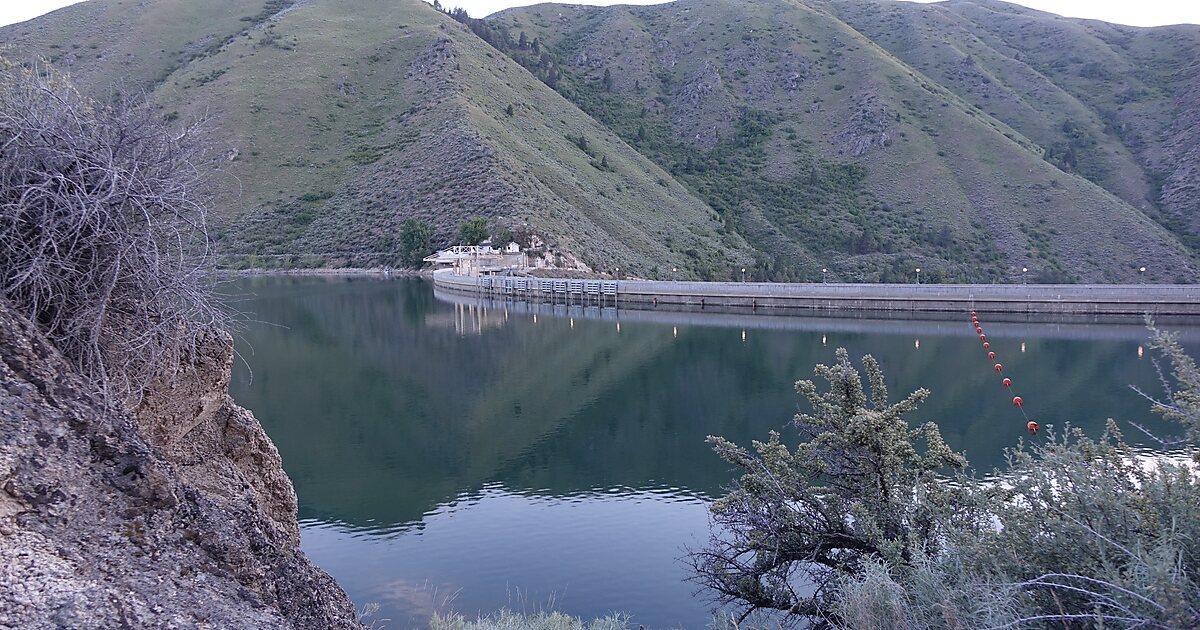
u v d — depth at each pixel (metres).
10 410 4.36
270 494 7.46
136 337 5.51
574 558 16.92
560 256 86.38
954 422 29.17
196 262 6.04
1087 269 103.12
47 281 4.93
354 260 95.31
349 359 43.38
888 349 46.59
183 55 141.75
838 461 10.77
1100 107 156.12
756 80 168.62
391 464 24.31
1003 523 6.98
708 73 170.38
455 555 17.16
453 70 129.88
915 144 135.25
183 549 4.70
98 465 4.62
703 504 20.61
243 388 35.22
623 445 26.88
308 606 5.47
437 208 97.12
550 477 23.14
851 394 10.77
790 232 118.81
